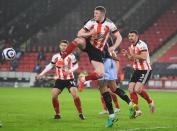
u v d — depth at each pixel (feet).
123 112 96.37
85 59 251.39
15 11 298.35
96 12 64.28
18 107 107.24
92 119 80.53
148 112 97.19
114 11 289.33
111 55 71.26
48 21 290.97
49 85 228.63
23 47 274.98
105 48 70.64
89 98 145.89
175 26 267.80
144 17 280.10
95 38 64.13
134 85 85.76
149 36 263.49
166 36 260.62
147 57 85.61
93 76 62.18
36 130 64.13
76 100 79.77
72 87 79.92
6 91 184.14
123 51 84.89
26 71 246.47
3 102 124.06
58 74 80.02
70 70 79.46
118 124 71.92
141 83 85.05
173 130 64.28
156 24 272.92
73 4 298.56
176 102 132.26
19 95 157.69
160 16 279.08
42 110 99.25
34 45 277.44
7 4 300.20
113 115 67.67
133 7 291.17
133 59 85.40
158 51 250.78
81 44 63.41
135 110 76.38
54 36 282.77
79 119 80.18
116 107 89.66
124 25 271.08
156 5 286.87
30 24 288.51
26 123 72.79
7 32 284.20
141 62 84.94
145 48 84.58
